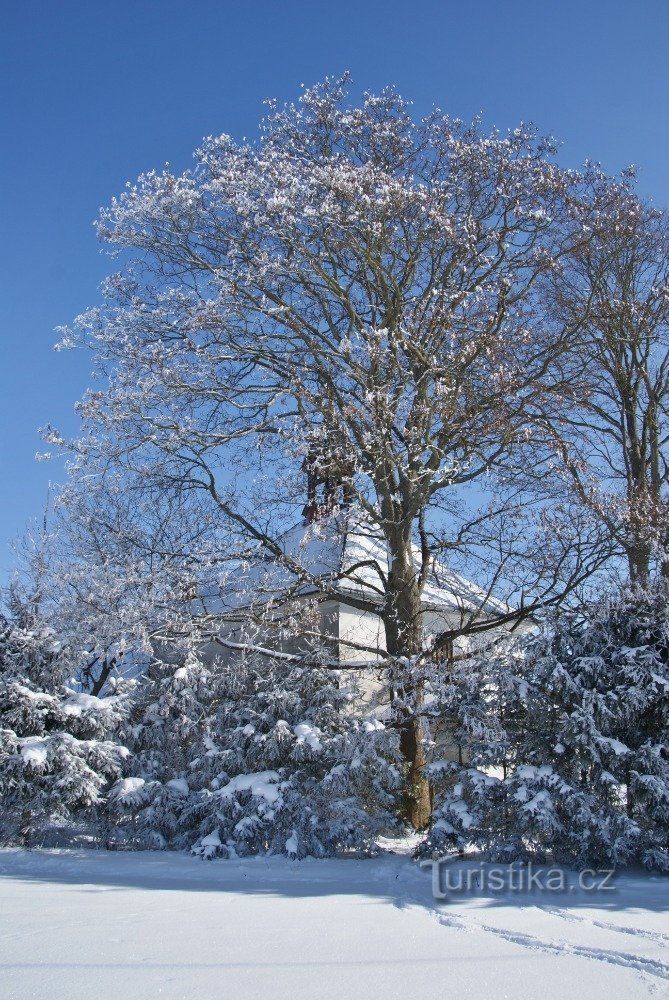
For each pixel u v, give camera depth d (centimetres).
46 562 2069
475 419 1602
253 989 520
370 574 2067
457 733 1186
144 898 894
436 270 1719
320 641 1673
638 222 1816
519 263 1681
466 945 660
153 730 1596
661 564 1575
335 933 701
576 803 1038
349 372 1570
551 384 1711
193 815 1393
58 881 1039
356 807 1274
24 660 1507
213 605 2050
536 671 1134
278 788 1321
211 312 1557
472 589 1812
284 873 1099
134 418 1564
